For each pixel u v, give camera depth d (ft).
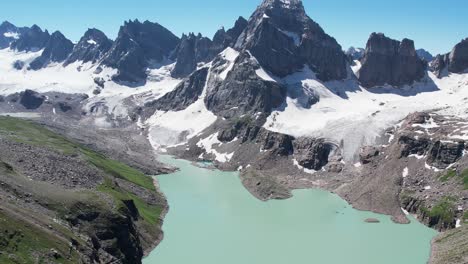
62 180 557.33
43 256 365.61
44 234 394.11
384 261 520.01
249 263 509.35
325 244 568.41
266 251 542.16
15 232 370.94
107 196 541.75
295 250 545.85
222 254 529.86
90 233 459.73
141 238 537.24
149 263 499.51
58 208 464.65
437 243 564.71
